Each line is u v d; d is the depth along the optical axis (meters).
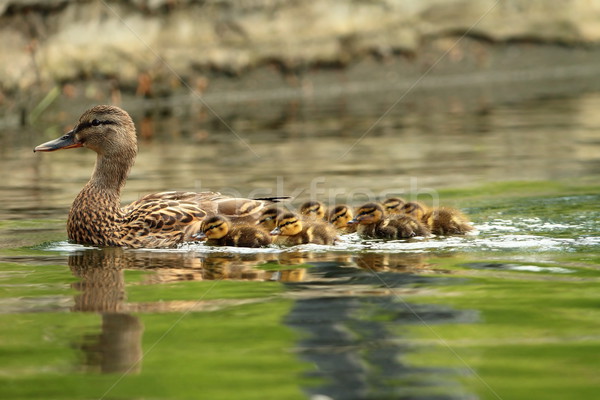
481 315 7.38
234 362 6.34
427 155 18.00
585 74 33.47
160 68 27.33
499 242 10.46
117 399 5.72
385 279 8.75
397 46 31.72
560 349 6.49
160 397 5.73
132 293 8.36
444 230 11.07
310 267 9.41
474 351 6.49
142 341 6.82
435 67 32.16
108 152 11.41
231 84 28.83
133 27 27.12
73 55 25.64
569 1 34.94
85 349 6.66
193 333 7.02
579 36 34.53
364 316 7.42
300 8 30.42
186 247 10.72
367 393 5.76
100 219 11.01
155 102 27.12
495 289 8.25
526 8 34.12
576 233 10.84
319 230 10.74
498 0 33.81
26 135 21.95
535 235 10.78
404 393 5.77
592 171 15.60
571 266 9.18
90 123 11.51
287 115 24.62
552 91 29.17
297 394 5.76
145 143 20.19
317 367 6.21
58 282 8.88
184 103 27.33
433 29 32.53
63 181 15.69
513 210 12.34
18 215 12.76
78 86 25.59
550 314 7.38
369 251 10.23
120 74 26.44
